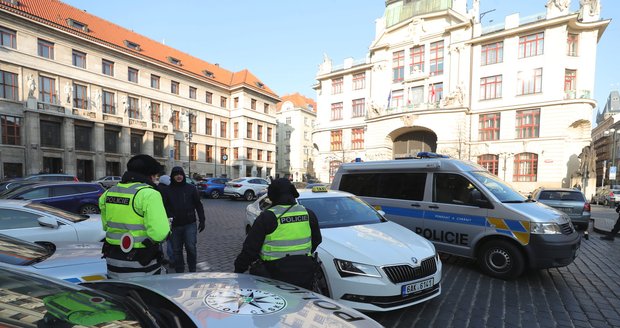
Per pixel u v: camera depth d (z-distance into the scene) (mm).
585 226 9180
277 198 2686
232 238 7945
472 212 5250
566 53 26672
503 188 5523
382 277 3334
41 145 25266
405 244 3846
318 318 1714
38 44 25109
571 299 4125
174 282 2148
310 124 62938
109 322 1440
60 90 26172
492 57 29594
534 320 3523
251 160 42906
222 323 1556
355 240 3820
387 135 33188
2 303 1340
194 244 4797
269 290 2074
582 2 27609
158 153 34000
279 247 2520
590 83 26688
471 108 30312
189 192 4758
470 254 5234
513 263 4770
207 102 39719
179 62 37219
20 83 24047
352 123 38688
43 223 4477
